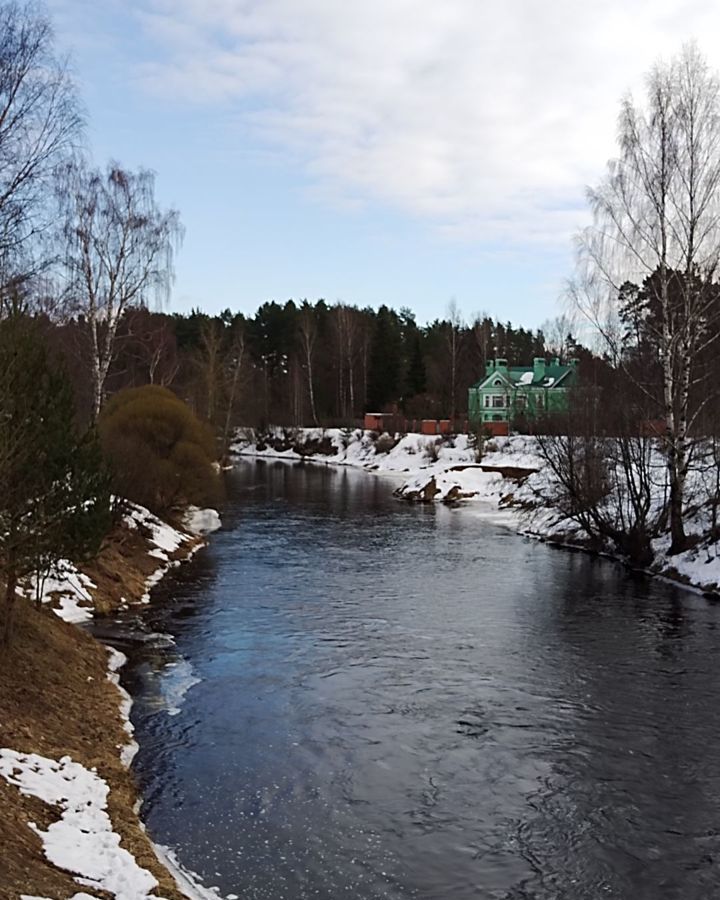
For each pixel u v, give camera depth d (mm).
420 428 82875
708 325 24969
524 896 8148
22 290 19406
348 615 19750
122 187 30688
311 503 45500
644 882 8430
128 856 8117
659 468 32719
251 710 13250
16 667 12156
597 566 26594
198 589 22500
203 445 32000
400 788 10523
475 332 103062
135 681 14508
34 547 11945
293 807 9930
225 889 8078
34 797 8797
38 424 11656
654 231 24188
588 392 30734
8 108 18297
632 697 14023
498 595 22125
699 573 23062
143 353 54594
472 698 13969
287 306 121938
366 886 8234
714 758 11523
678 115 23672
